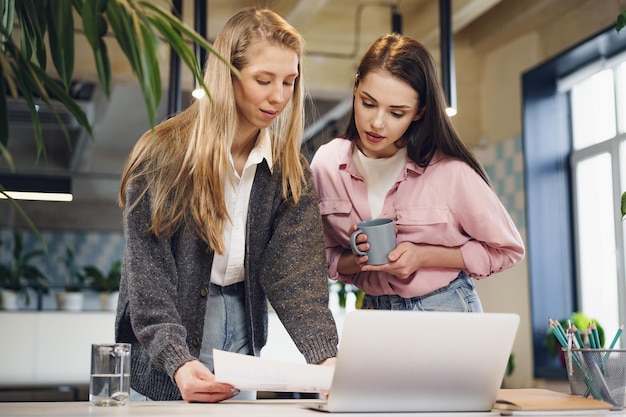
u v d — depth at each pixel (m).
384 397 1.20
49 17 1.33
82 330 4.34
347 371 1.17
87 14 1.19
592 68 4.70
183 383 1.37
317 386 1.22
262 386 1.22
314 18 4.76
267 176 1.71
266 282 1.68
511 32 5.06
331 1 4.66
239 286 1.72
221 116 1.62
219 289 1.70
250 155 1.68
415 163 1.87
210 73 1.65
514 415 1.20
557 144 4.98
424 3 4.52
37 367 4.27
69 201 6.02
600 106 4.71
